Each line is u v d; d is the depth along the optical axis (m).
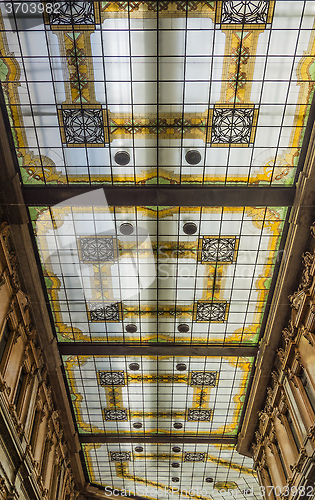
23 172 13.40
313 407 14.44
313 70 11.93
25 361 15.33
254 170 13.66
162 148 13.22
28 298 15.35
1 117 12.23
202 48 11.62
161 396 20.56
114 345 18.11
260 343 17.89
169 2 10.98
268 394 18.98
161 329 17.67
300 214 13.70
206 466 24.00
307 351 14.66
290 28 11.29
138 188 13.80
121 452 23.42
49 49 11.56
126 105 12.45
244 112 12.59
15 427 13.45
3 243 13.16
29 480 14.05
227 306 16.97
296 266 14.91
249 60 11.78
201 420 21.59
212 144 13.14
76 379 19.81
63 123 12.69
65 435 21.31
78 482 24.31
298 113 12.55
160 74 11.99
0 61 11.66
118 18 11.20
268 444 19.02
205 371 19.36
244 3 10.98
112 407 21.14
